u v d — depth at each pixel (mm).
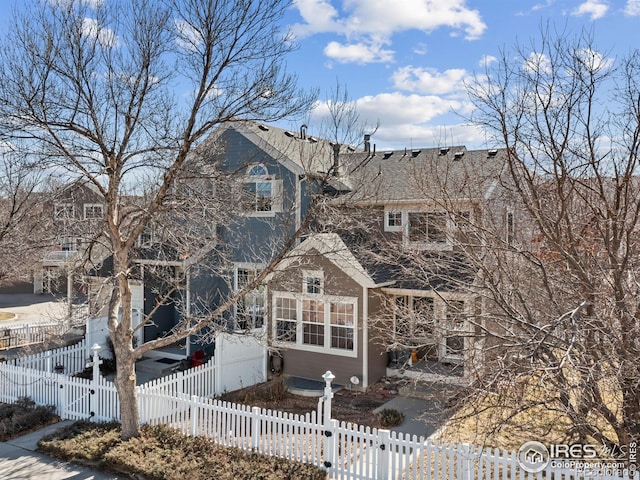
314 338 16344
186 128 10898
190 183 11719
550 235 9875
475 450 8555
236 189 12359
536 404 7609
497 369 7520
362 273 15266
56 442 11281
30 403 13781
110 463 10312
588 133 9398
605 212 10117
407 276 15578
